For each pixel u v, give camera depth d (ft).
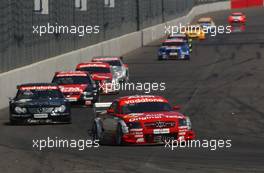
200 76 492.95
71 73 371.35
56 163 183.93
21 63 403.34
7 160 190.90
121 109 231.30
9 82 366.02
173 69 551.59
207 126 271.90
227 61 597.11
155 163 180.75
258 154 196.54
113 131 229.25
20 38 402.93
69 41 524.52
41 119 292.81
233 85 431.84
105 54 637.30
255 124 276.21
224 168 170.50
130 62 632.79
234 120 289.12
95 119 244.01
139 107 231.91
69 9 526.98
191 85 439.22
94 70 416.67
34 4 441.27
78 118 313.73
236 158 188.34
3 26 370.73
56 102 295.89
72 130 273.13
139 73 530.27
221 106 338.34
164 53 639.76
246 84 435.12
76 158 193.26
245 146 215.31
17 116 291.99
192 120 290.76
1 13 366.84
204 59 629.51
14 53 389.60
